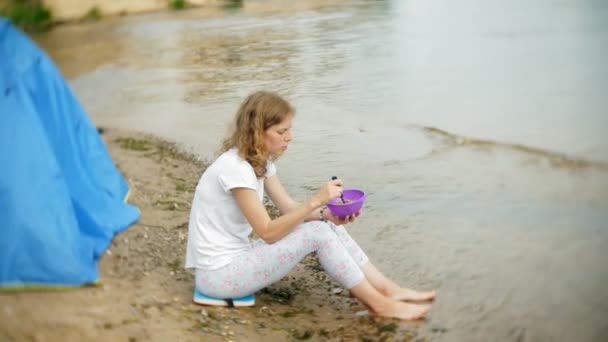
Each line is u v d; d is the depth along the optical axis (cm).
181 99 851
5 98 334
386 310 333
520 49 1059
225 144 341
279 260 324
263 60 1069
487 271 377
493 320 324
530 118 690
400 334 316
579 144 598
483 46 1095
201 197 334
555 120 677
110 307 318
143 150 645
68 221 344
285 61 1048
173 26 1644
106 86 982
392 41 1175
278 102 324
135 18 1945
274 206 499
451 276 374
